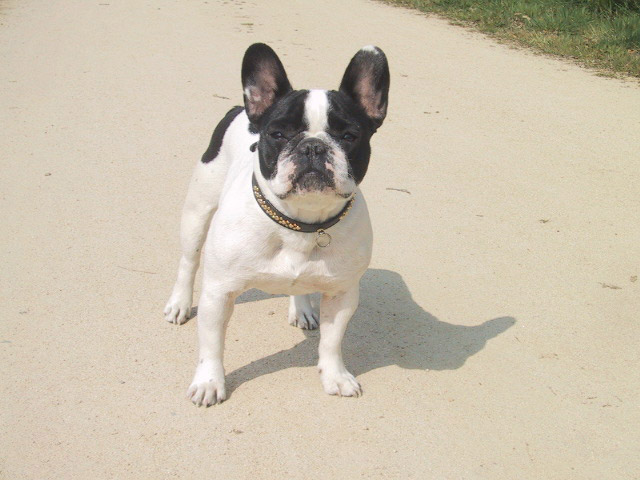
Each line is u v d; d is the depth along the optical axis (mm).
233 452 1226
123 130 2367
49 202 1907
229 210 1282
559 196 2070
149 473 1182
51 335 1452
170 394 1335
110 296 1576
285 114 1211
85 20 3826
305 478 1187
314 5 4508
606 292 1659
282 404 1328
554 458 1238
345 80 1252
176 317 1514
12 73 2898
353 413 1314
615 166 2270
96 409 1292
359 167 1252
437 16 4328
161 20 3889
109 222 1837
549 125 2607
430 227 1890
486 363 1443
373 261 1749
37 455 1200
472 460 1229
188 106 2596
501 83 3078
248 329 1528
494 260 1765
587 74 3258
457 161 2264
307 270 1277
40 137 2281
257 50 1260
